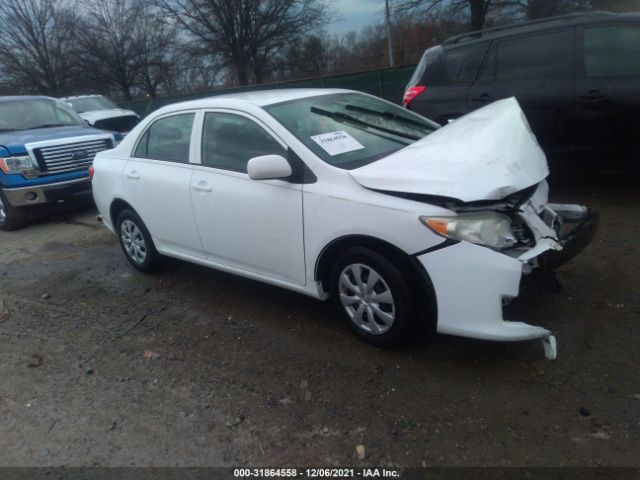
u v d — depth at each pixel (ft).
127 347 12.43
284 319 12.88
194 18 101.55
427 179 9.53
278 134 11.62
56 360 12.19
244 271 13.16
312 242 11.02
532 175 10.26
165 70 110.42
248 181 12.13
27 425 9.99
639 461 7.72
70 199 25.14
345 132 12.25
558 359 10.16
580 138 18.57
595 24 17.99
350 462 8.27
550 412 8.82
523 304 11.80
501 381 9.70
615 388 9.23
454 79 21.02
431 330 11.43
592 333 10.88
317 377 10.42
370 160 11.43
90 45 104.42
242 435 9.09
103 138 26.53
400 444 8.50
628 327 10.96
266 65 111.14
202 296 14.76
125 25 105.81
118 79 109.81
